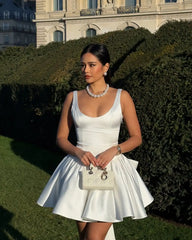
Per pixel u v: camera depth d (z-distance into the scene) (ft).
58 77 36.96
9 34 238.68
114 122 11.78
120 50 37.06
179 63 19.56
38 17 152.87
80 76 31.99
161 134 18.39
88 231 11.35
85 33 146.10
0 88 47.93
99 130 11.76
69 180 11.58
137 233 17.39
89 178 11.28
